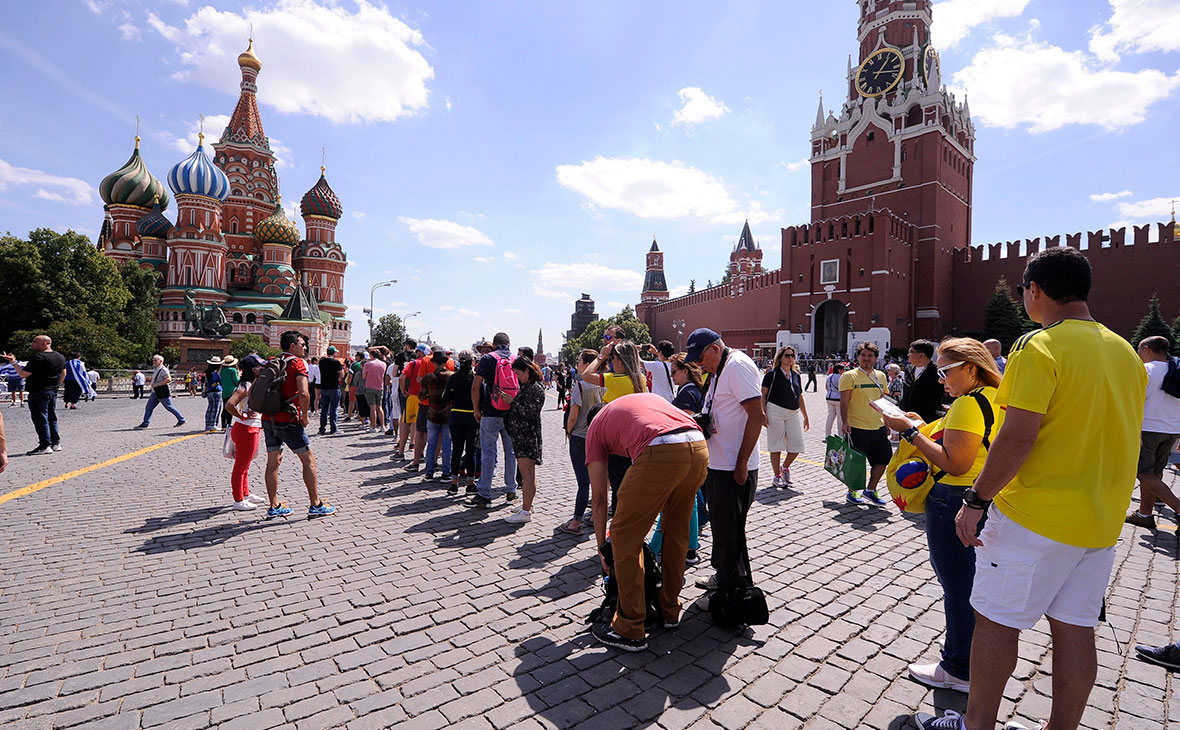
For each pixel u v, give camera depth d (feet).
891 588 13.73
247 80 247.70
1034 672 10.03
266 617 11.88
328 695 9.09
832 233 171.01
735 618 11.32
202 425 47.32
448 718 8.51
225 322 167.73
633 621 10.55
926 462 9.89
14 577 13.89
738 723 8.50
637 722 8.48
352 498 22.52
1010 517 7.17
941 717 8.22
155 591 13.17
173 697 9.00
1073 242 155.74
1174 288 139.33
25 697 8.91
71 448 33.78
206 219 208.23
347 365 56.03
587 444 11.73
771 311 197.77
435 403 25.63
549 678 9.65
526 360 19.15
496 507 21.42
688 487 11.00
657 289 409.08
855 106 192.54
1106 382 6.75
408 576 14.25
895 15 185.98
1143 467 18.62
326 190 258.57
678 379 14.87
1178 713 8.78
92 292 147.23
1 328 134.92
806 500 22.90
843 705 8.98
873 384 21.85
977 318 175.73
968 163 196.44
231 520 19.11
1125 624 11.80
